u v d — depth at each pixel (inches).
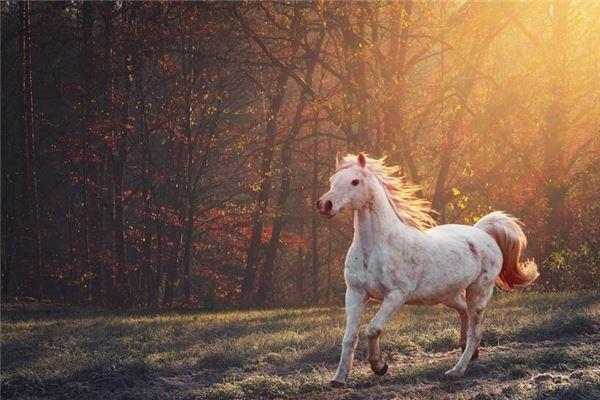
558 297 591.8
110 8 1095.6
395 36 938.1
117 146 1162.6
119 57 1090.1
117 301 1125.7
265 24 1082.7
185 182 1242.6
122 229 1160.2
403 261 280.5
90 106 1119.0
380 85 935.0
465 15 929.5
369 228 278.8
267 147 1181.7
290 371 335.9
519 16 956.0
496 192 933.8
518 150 927.0
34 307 873.5
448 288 293.7
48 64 1317.7
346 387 290.5
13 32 1163.3
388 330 425.1
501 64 1148.5
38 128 1365.7
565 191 946.7
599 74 971.3
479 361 313.6
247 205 1280.8
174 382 327.6
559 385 251.8
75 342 470.0
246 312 787.4
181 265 1435.8
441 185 967.0
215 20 1008.2
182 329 533.6
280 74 1187.9
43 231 1338.6
